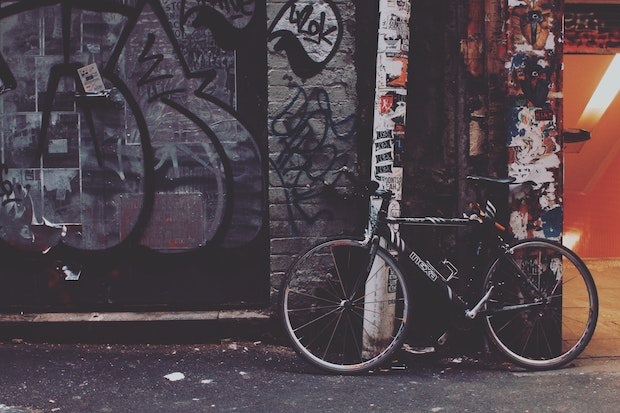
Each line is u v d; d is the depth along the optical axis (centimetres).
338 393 387
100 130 468
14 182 470
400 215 451
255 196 471
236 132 468
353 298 438
